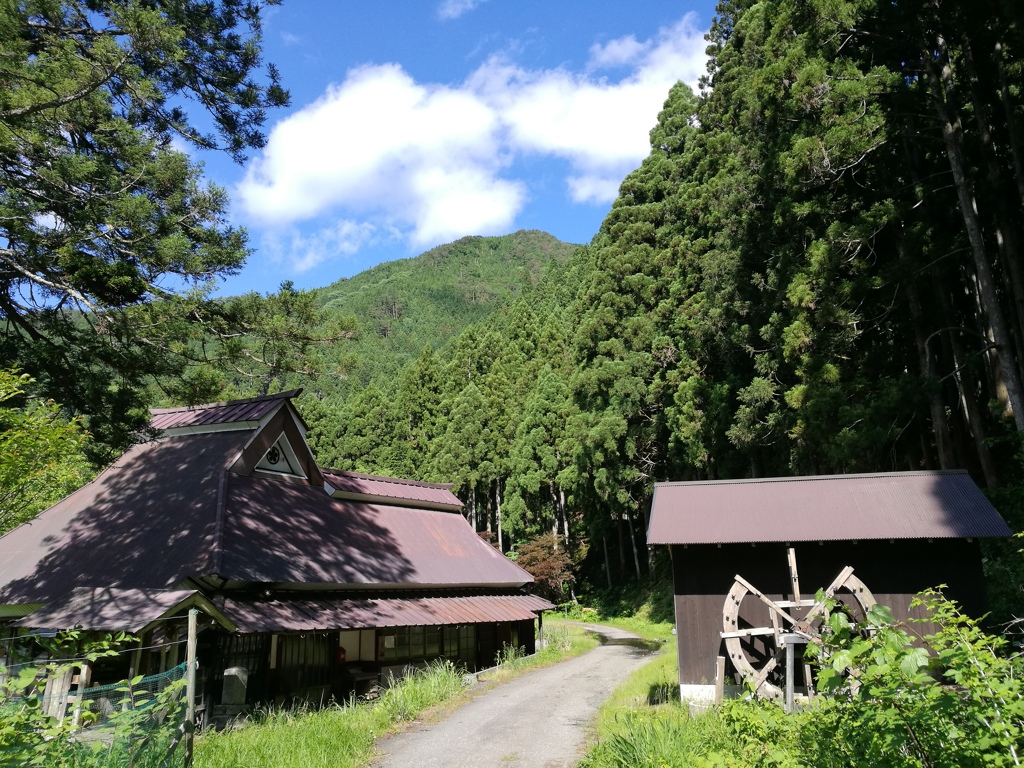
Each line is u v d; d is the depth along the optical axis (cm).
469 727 1070
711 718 859
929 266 1419
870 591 1069
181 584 1205
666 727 782
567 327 5072
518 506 3916
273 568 1302
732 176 2128
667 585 3362
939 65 1521
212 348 1206
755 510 1164
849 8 1470
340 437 5188
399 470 4738
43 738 430
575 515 4372
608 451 2955
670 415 2577
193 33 1244
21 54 1038
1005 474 1597
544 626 3073
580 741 962
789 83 1628
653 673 1516
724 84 2638
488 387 4678
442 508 2139
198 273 1142
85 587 1233
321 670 1360
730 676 1108
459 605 1692
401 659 1616
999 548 1309
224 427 1648
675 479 2975
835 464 1495
